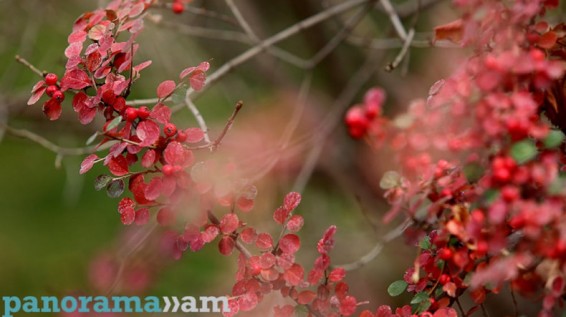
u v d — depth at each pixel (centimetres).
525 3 180
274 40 236
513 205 175
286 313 185
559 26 184
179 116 345
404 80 370
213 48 378
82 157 370
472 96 178
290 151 317
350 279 345
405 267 330
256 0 392
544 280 176
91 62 187
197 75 186
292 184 371
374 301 343
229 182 184
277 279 185
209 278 325
